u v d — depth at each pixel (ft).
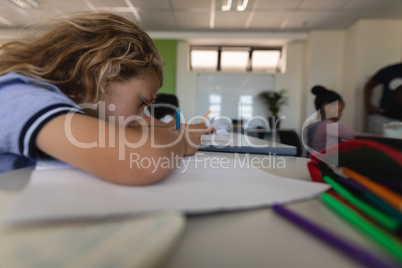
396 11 11.52
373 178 0.67
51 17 1.52
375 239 0.46
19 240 0.40
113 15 1.58
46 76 1.38
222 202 0.65
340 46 14.17
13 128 0.93
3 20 12.01
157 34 15.01
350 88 13.25
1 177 0.96
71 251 0.37
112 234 0.43
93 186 0.74
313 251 0.44
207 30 14.49
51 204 0.54
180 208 0.58
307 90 14.56
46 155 1.05
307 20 12.74
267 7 11.19
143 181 0.83
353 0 10.48
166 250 0.39
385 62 12.55
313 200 0.73
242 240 0.49
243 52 16.96
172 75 15.28
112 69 1.41
